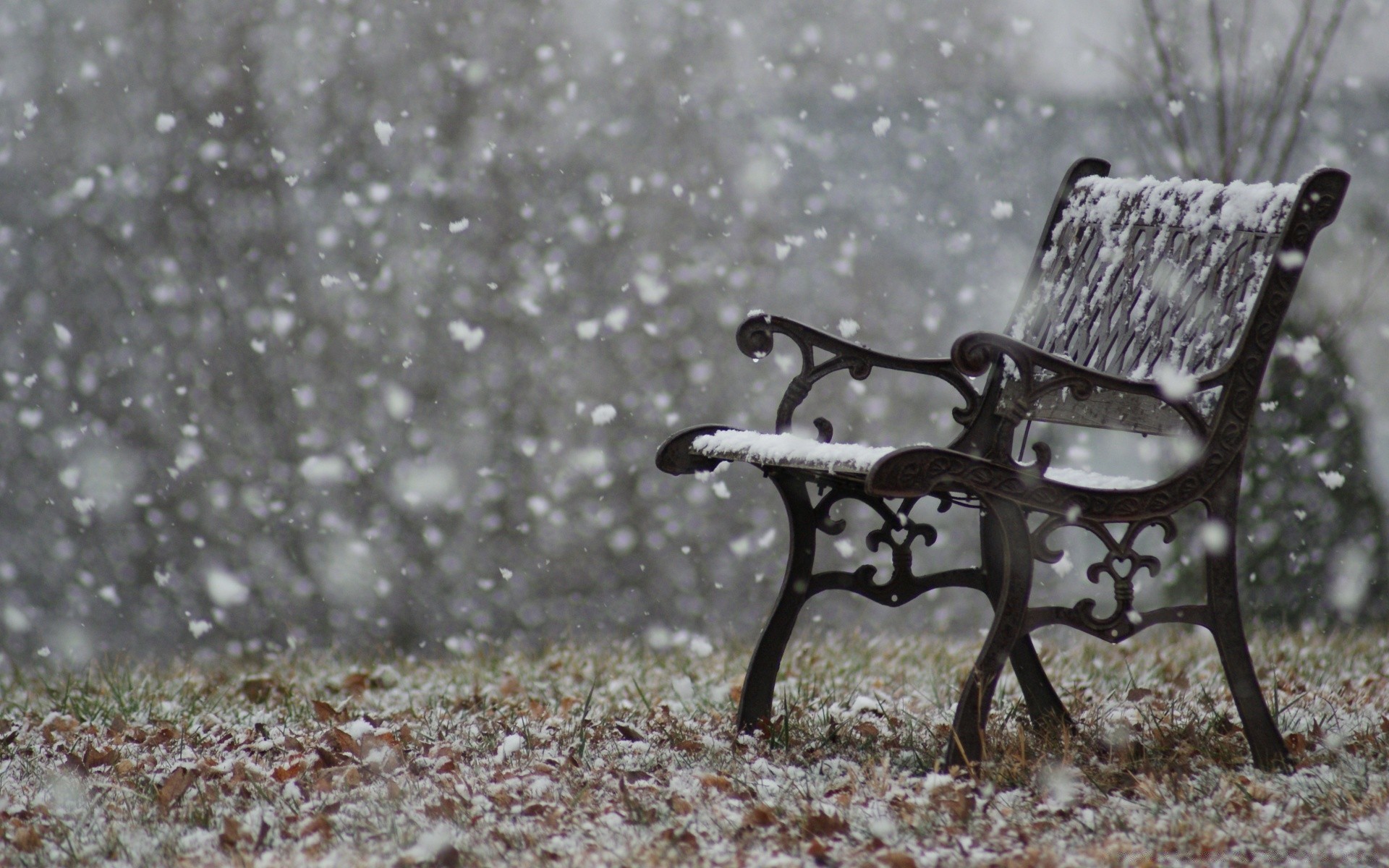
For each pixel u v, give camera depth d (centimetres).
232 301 3328
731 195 3369
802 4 3247
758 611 3378
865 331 3394
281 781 886
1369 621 2369
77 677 1638
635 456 3450
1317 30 2252
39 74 3350
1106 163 1092
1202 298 903
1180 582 2228
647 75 3359
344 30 3291
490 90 3334
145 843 754
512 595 3353
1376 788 792
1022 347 786
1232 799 781
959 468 778
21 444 3350
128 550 3319
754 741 966
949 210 3228
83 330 3378
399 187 3328
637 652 1875
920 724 1007
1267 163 2309
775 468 959
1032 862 667
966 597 3331
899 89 3231
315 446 3291
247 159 3291
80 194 2311
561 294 3397
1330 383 2358
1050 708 998
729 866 675
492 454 3412
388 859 701
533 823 768
